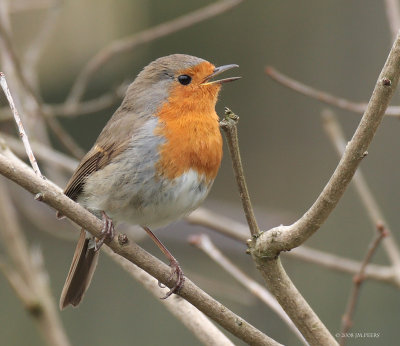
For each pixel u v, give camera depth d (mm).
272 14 14875
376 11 14383
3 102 11672
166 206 7371
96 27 14422
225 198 14594
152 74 7801
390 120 13703
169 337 12656
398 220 13305
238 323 6035
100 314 12867
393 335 11742
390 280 8555
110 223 6215
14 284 9617
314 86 14555
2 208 10055
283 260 12602
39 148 9875
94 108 10133
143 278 7109
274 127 14727
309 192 14289
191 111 7512
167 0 14617
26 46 13734
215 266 12812
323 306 12328
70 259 13188
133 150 7297
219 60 14914
